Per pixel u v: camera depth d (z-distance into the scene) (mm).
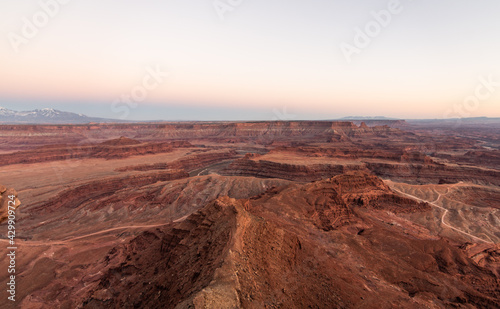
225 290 20609
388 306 33094
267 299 23703
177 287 27094
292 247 37875
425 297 38469
